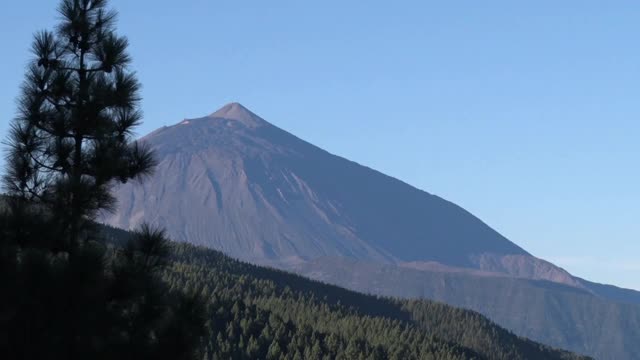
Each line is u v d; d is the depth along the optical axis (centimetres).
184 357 5491
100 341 5253
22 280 5081
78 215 5669
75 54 5922
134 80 5850
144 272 5469
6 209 5522
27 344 5100
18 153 5669
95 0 5931
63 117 5712
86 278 5188
